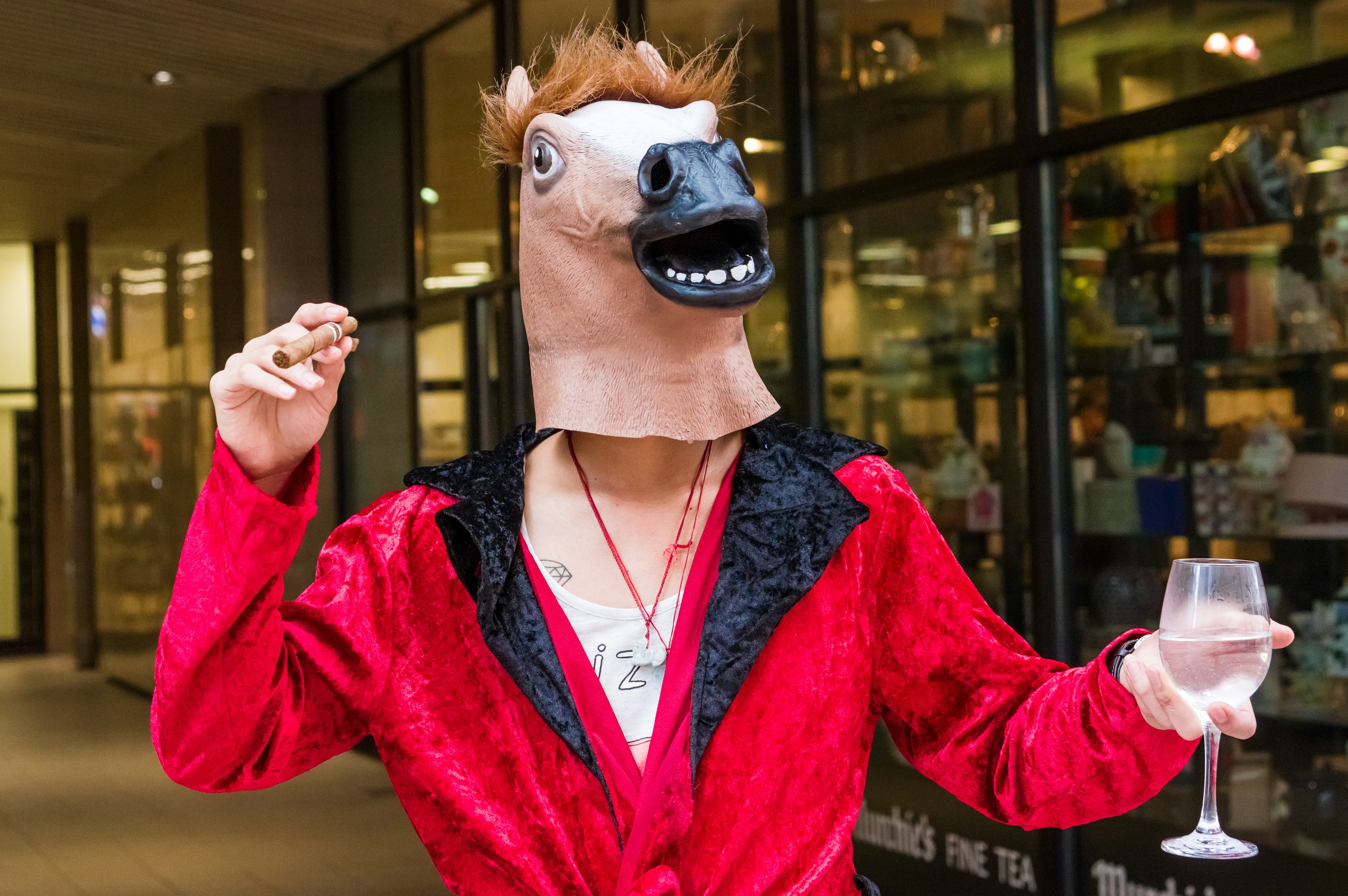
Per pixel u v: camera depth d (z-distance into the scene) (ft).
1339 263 9.31
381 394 23.34
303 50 21.89
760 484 3.84
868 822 13.29
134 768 21.71
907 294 12.79
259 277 24.71
